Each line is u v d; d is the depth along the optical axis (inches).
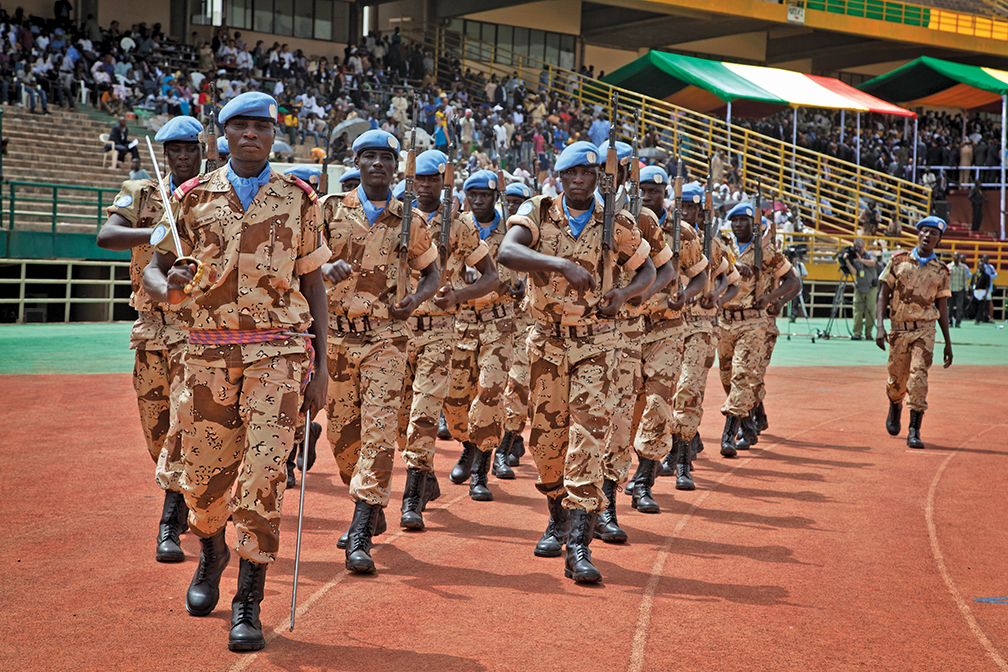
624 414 223.1
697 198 305.7
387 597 187.8
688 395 299.3
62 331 735.7
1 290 815.7
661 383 268.8
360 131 943.7
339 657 157.3
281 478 162.1
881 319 383.9
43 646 158.7
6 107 992.9
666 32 1563.7
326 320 173.0
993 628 177.9
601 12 1555.1
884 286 381.4
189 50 1226.0
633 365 220.1
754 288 349.4
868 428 418.0
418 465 239.8
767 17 1408.7
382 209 215.0
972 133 1670.8
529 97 1375.5
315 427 302.4
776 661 160.2
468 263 244.4
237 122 159.8
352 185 308.3
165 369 218.8
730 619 179.8
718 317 355.3
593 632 171.3
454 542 228.8
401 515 243.1
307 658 156.6
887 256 947.3
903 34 1504.7
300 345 164.9
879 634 173.8
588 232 204.2
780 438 392.8
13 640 161.0
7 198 791.7
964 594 197.3
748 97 1207.6
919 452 362.9
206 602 174.2
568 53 1578.5
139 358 219.0
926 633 174.7
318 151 265.6
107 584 190.5
